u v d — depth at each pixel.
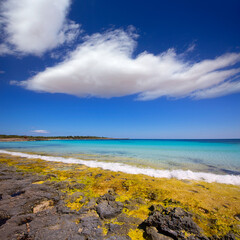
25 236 4.55
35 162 16.53
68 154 24.25
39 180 10.09
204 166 15.14
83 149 33.53
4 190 8.16
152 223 5.05
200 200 7.23
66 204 6.68
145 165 15.34
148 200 7.23
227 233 4.74
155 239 4.46
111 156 21.92
